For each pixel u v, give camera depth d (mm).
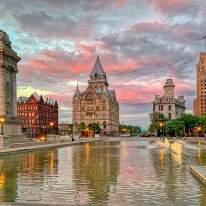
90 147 96375
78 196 23703
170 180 30375
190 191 25031
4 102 103500
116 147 95500
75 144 117312
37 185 28328
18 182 29984
